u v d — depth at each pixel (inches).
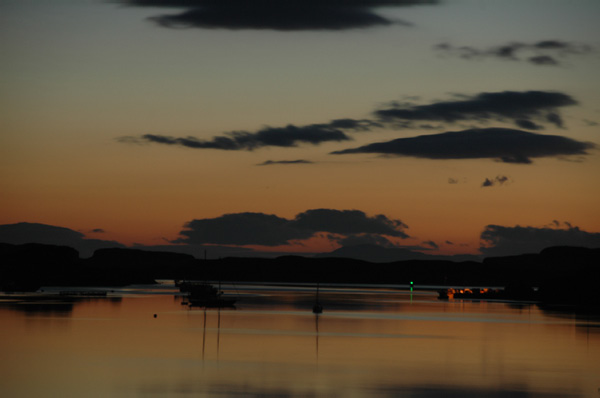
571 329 5162.4
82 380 2755.9
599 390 2674.7
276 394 2539.4
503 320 6072.8
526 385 2763.3
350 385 2721.5
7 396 2486.5
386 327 5211.6
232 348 3752.5
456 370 3105.3
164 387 2630.4
